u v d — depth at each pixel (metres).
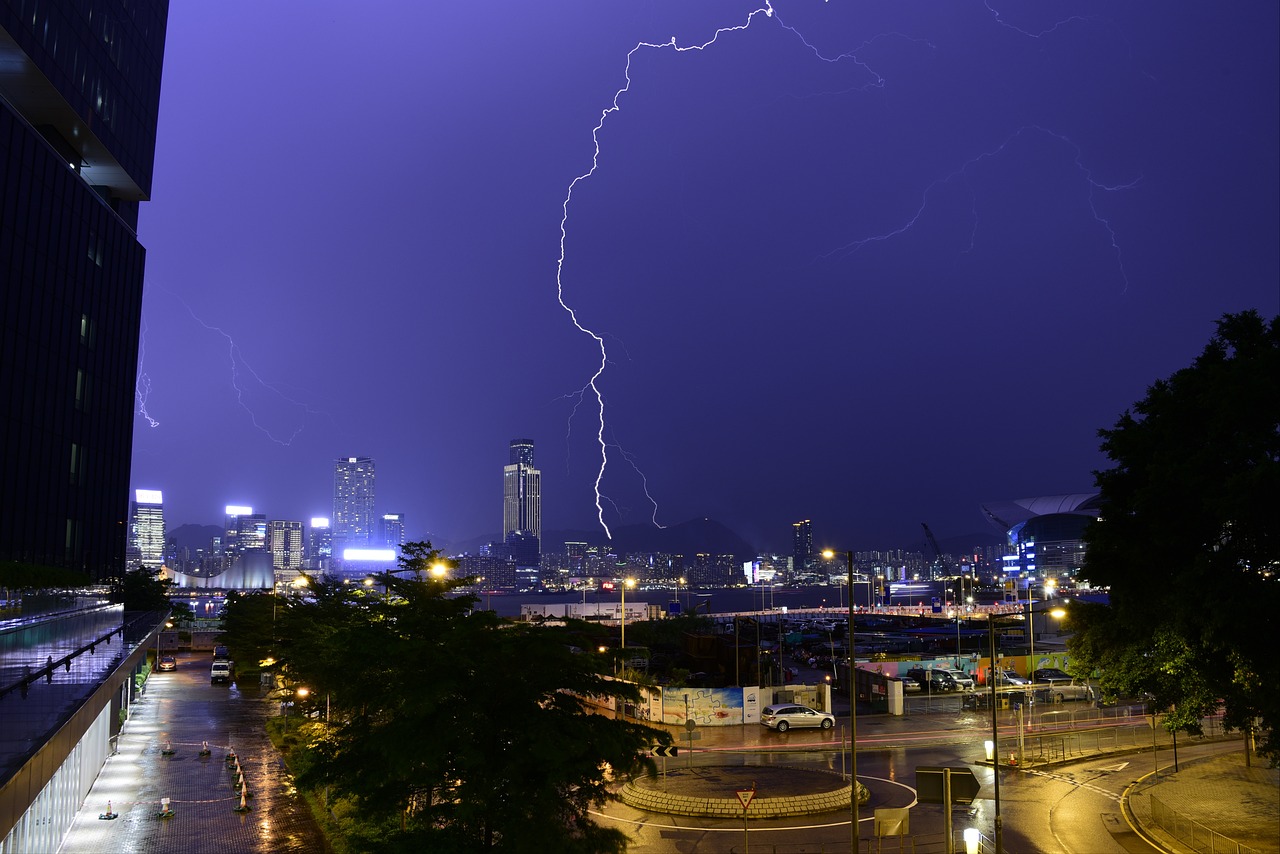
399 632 23.25
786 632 131.62
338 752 24.41
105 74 98.69
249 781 41.38
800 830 33.19
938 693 68.38
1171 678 36.03
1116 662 37.78
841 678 75.25
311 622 43.38
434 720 19.73
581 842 20.08
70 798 33.44
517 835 18.91
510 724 19.81
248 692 76.25
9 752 20.92
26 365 79.81
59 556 86.00
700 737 52.72
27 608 29.02
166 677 89.19
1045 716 60.03
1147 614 34.84
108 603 50.53
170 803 37.09
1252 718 34.09
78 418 90.31
